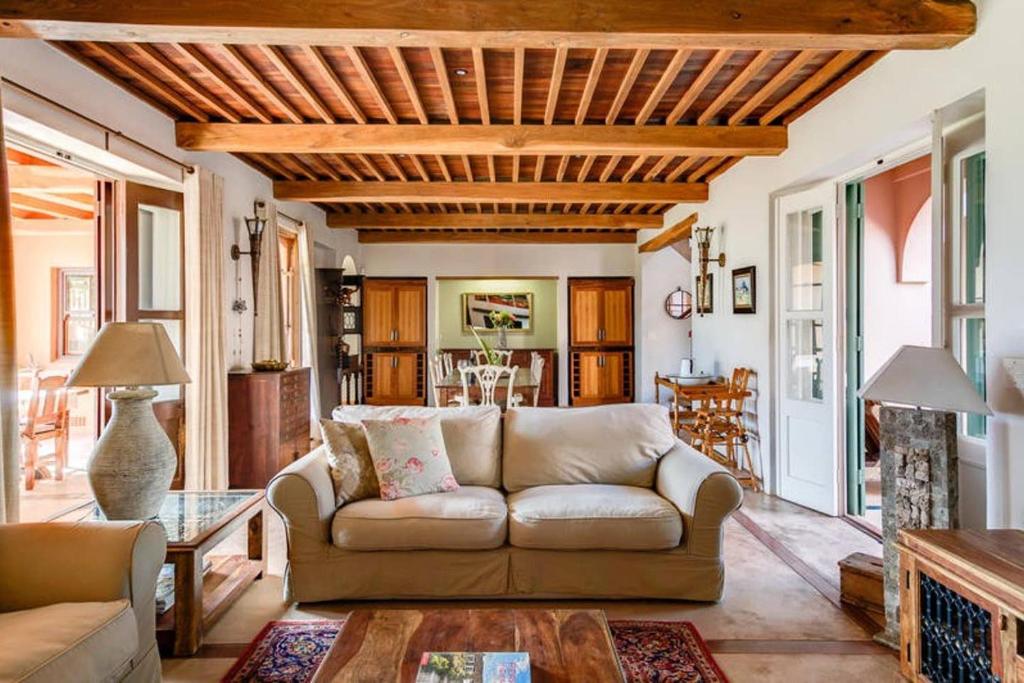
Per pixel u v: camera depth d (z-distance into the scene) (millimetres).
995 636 1527
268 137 4012
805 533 3527
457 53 3133
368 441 2824
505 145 4055
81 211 6426
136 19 2320
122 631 1635
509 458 3082
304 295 6457
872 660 2172
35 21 2295
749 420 4754
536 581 2576
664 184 5758
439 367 6293
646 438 3096
